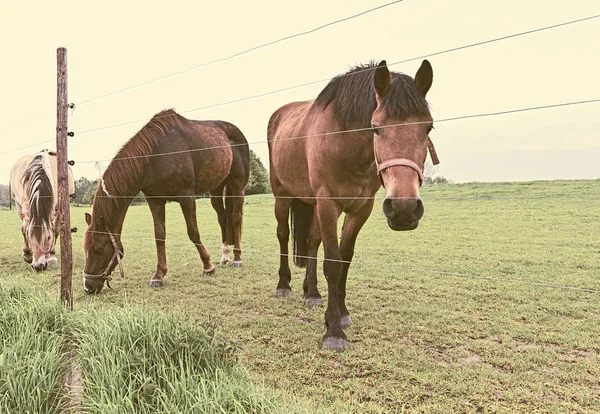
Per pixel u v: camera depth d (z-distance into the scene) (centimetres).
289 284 478
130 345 212
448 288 465
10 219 1488
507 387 226
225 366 206
